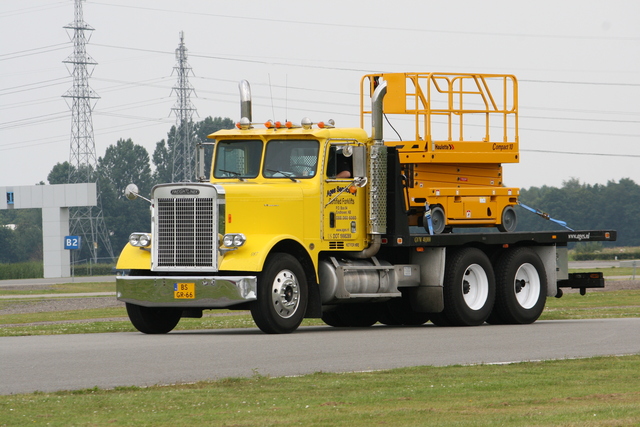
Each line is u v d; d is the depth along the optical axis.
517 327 36.44
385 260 36.91
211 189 32.03
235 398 18.95
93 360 24.58
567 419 16.48
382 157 35.31
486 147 40.97
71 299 74.69
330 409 17.80
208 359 24.83
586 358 25.31
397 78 40.00
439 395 19.34
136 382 21.09
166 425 16.41
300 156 34.41
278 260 32.38
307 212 33.75
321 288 34.41
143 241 33.12
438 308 36.75
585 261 172.25
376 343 28.94
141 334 34.03
